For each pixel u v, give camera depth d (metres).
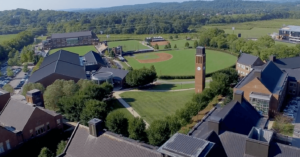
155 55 192.12
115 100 96.38
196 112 70.50
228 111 51.09
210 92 82.69
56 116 70.81
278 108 76.75
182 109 69.06
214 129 43.62
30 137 65.19
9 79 142.25
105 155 40.72
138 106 89.44
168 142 33.25
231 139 41.81
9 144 60.31
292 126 68.31
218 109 58.66
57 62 122.38
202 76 95.50
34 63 177.00
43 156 52.00
